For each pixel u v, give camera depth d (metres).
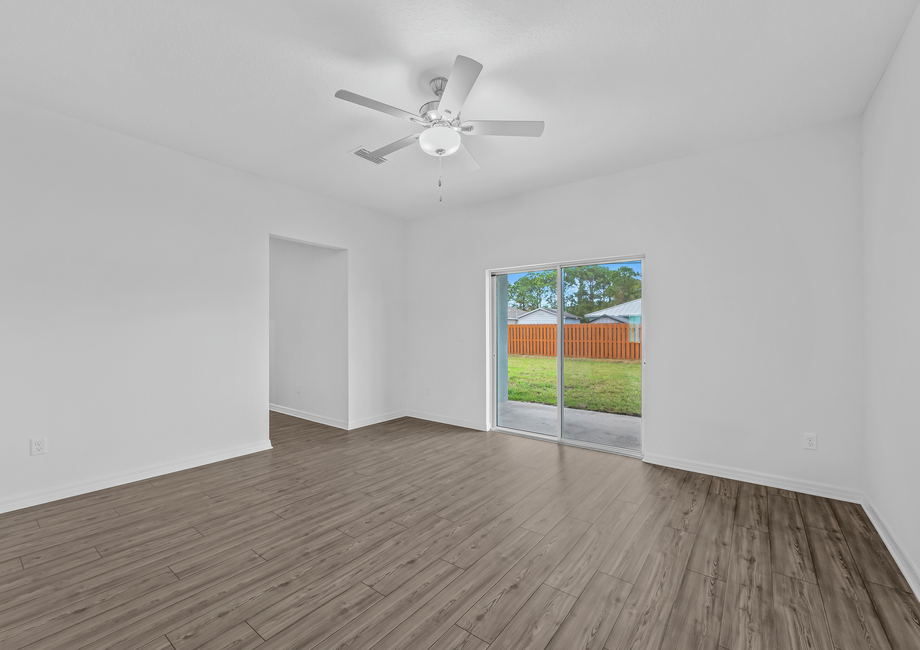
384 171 3.88
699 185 3.43
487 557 2.18
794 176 3.05
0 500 2.65
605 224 3.93
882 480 2.42
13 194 2.69
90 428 3.01
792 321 3.05
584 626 1.67
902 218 2.12
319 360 5.23
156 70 2.37
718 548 2.26
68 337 2.91
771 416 3.13
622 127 3.01
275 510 2.73
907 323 2.06
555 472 3.45
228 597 1.85
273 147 3.38
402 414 5.56
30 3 1.85
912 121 1.98
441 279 5.22
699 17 1.95
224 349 3.76
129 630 1.65
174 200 3.43
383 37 2.09
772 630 1.65
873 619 1.71
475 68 1.92
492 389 4.90
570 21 1.98
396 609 1.77
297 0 1.84
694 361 3.46
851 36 2.07
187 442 3.52
